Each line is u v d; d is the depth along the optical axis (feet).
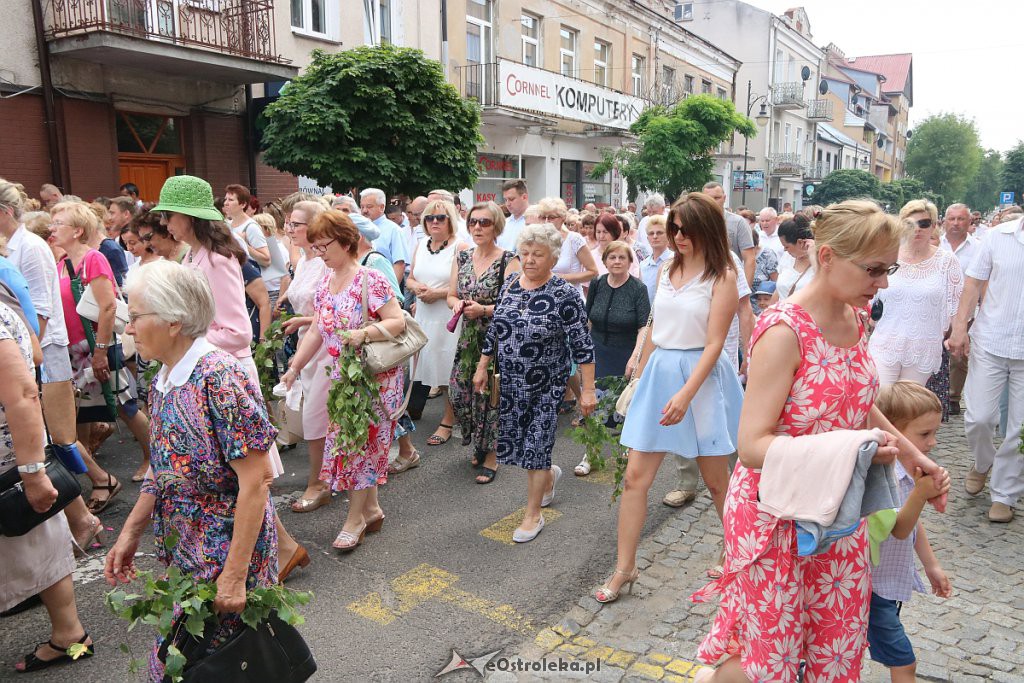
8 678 9.62
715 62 99.14
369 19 48.73
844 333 6.82
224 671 7.16
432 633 10.77
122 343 15.61
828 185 148.87
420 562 12.88
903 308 15.12
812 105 146.82
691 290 11.05
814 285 6.76
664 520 14.76
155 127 38.42
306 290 15.85
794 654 7.06
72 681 9.59
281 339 15.19
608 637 10.75
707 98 68.18
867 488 6.31
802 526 6.34
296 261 23.86
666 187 68.39
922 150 228.63
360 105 33.12
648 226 18.63
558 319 13.26
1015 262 14.46
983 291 16.20
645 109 72.43
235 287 12.46
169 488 7.38
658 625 11.03
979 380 15.30
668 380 11.23
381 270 14.98
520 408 13.51
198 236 12.21
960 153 225.76
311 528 14.11
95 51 32.45
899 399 8.56
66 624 9.84
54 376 13.28
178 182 12.09
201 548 7.39
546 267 13.37
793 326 6.64
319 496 15.03
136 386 16.07
